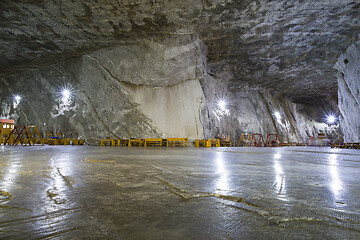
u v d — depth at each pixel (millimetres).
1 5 10102
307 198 1197
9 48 14469
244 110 23328
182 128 14266
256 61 16453
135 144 13664
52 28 12148
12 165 2795
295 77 19703
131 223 843
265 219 886
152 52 13609
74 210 1000
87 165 2764
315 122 29875
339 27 11797
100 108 15953
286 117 25703
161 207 1040
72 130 17781
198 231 769
